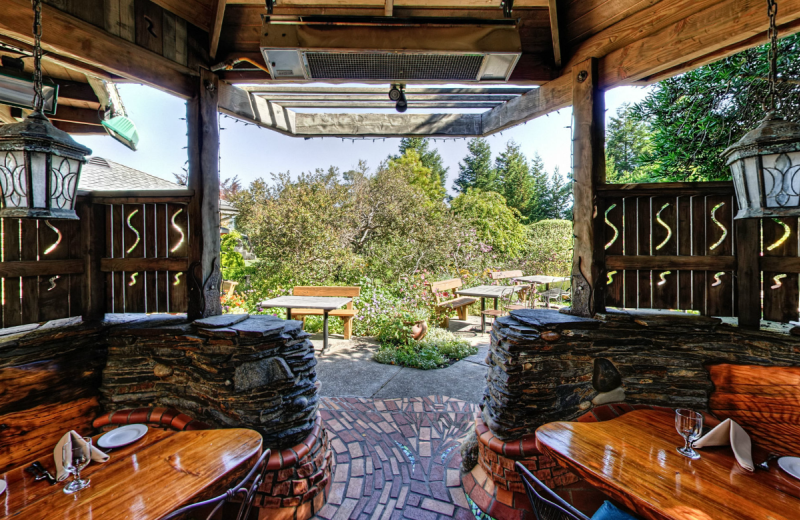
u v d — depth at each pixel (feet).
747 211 5.56
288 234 24.91
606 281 8.55
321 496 7.50
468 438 9.12
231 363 7.32
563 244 36.99
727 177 13.03
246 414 7.13
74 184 5.60
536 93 10.71
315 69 8.38
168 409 7.59
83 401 7.29
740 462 4.87
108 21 7.06
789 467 4.83
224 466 4.93
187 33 8.33
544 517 4.53
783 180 5.10
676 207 8.24
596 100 8.87
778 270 7.28
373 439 9.90
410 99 12.30
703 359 7.51
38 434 6.61
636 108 14.98
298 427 7.54
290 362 7.83
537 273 35.45
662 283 8.35
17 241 7.12
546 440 5.57
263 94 11.49
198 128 8.50
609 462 4.98
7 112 11.28
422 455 9.23
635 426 6.04
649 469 4.82
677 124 13.70
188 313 8.29
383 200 30.37
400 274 25.08
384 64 8.16
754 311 7.48
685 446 5.40
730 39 6.85
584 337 7.89
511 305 24.81
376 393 12.67
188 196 8.28
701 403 7.41
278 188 28.22
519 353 7.57
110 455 5.18
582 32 9.04
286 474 7.05
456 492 7.92
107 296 8.59
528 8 9.21
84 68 7.82
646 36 8.00
